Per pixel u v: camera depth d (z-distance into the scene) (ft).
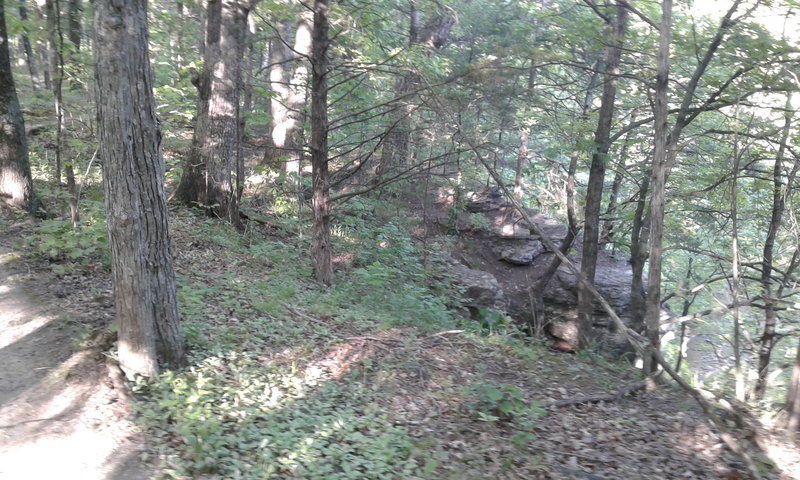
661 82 25.96
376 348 24.49
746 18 28.19
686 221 48.26
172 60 58.59
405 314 31.35
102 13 16.47
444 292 42.37
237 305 26.63
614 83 35.78
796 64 27.14
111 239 18.13
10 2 33.60
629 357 40.81
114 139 17.26
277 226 46.03
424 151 45.44
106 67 16.87
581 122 38.32
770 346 30.04
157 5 60.64
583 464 17.83
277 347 23.32
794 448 19.54
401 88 38.19
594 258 39.29
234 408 17.94
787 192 26.53
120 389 18.13
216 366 20.42
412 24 51.57
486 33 48.42
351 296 33.78
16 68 54.54
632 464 18.01
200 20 59.31
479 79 29.73
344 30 33.14
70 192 30.50
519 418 19.92
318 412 18.62
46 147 42.65
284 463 15.47
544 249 60.03
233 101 41.96
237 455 15.69
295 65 40.50
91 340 20.67
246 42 39.58
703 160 41.96
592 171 38.50
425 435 18.33
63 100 37.52
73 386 18.33
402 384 21.81
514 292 54.70
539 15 39.19
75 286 25.99
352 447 16.66
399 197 50.93
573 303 53.21
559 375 26.50
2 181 33.40
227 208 42.78
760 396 26.71
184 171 43.52
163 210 18.78
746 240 46.70
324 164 34.35
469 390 21.26
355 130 43.50
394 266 43.09
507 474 16.71
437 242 54.54
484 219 59.31
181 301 25.23
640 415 21.86
